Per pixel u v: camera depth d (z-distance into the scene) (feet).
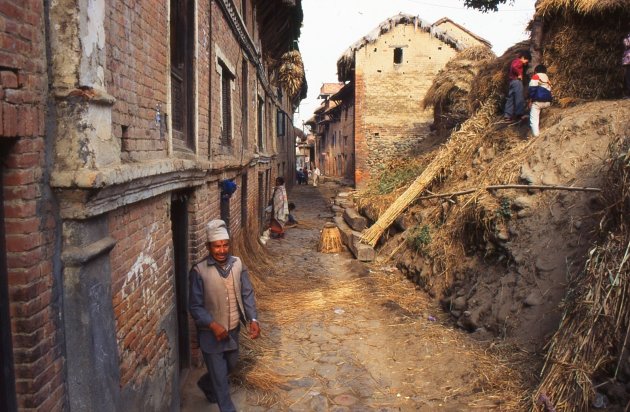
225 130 26.55
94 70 8.32
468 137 32.37
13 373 6.98
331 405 15.07
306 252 37.60
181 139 16.63
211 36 20.12
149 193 11.50
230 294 13.78
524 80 31.48
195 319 13.41
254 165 37.04
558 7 28.63
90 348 8.20
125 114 10.38
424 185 32.78
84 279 8.14
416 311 22.77
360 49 75.41
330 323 21.79
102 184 8.12
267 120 54.34
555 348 14.01
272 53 53.26
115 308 9.68
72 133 7.83
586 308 13.48
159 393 12.48
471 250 23.52
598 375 12.92
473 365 16.52
